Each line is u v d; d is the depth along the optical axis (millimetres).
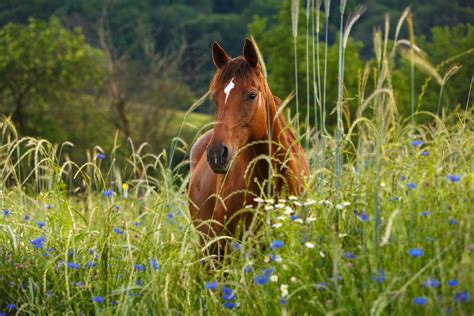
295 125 7387
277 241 5105
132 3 73625
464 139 5879
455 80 34750
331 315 4504
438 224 5105
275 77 44312
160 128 49031
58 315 6012
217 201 6965
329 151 6414
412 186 5246
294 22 6348
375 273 4832
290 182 6656
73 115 49781
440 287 4703
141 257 6527
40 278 6402
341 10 6492
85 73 51094
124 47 63219
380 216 5391
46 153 7707
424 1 49562
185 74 56281
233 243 5836
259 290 5312
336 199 5723
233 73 6387
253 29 47844
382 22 51500
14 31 53344
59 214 7438
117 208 7371
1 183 8281
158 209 7820
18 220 7602
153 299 5656
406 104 39906
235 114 6223
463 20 47562
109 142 47594
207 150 6137
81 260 6730
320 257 5273
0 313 5801
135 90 50812
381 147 5453
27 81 50125
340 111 6246
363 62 44125
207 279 6105
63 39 52906
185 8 81438
